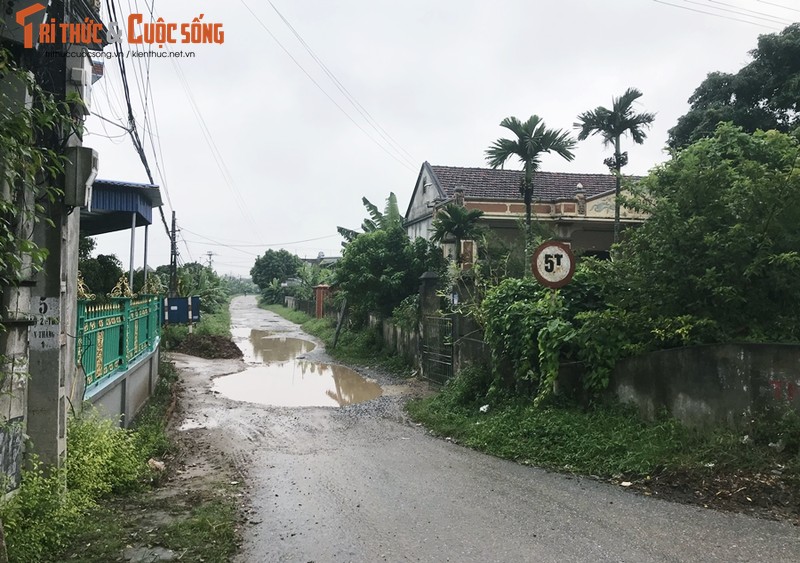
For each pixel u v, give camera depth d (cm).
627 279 810
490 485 624
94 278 1466
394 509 547
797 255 687
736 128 857
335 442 864
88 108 587
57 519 444
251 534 486
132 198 1259
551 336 866
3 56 427
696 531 474
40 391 512
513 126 1323
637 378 768
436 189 2084
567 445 734
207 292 3259
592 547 446
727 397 648
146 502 552
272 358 2102
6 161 395
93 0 646
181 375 1605
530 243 1362
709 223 745
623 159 1301
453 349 1353
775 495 534
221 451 810
